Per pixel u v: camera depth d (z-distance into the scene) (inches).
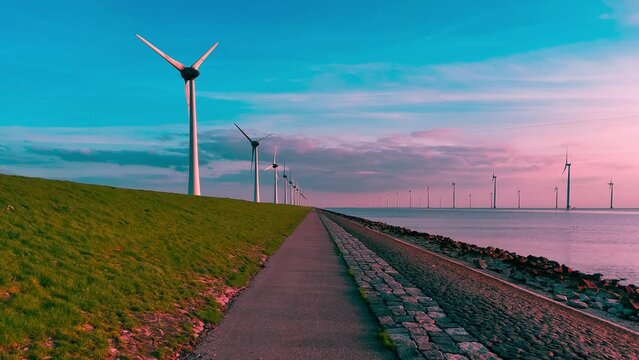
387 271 845.2
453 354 372.2
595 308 662.5
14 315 341.1
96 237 628.7
